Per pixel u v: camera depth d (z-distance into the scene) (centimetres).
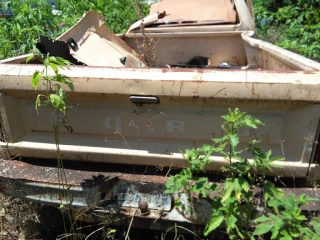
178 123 221
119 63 355
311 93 194
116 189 228
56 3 681
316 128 200
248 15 418
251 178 210
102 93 218
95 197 226
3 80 228
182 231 226
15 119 241
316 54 620
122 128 230
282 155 215
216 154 223
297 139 207
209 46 434
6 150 249
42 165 249
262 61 349
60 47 286
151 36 440
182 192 215
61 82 206
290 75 199
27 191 237
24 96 235
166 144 229
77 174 237
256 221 196
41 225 287
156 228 224
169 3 478
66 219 282
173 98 211
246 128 215
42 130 244
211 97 205
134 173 236
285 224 196
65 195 229
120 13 705
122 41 415
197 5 460
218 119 215
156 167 235
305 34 668
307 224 202
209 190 208
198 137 222
